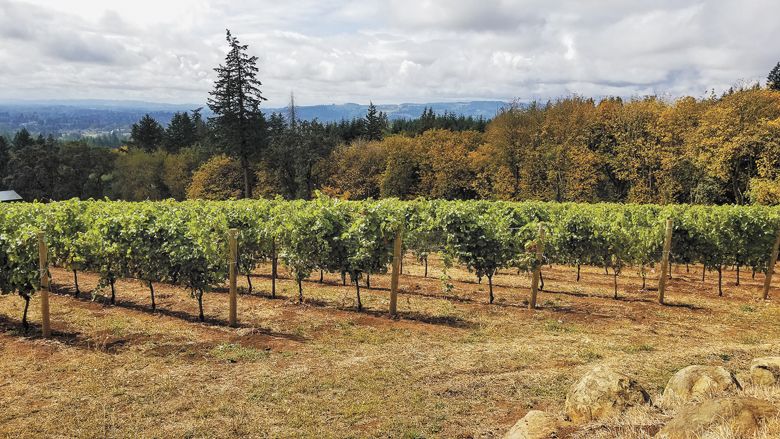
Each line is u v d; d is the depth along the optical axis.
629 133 38.44
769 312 10.84
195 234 10.20
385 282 13.95
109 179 61.44
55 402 5.95
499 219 12.91
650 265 17.25
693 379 5.21
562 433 4.46
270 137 48.72
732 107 31.67
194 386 6.46
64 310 10.11
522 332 9.16
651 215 16.64
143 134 78.00
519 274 15.54
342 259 10.59
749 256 12.62
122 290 12.20
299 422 5.54
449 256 11.70
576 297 12.29
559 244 13.46
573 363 7.42
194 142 74.50
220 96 43.28
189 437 5.22
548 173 39.84
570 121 40.62
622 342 8.56
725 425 3.76
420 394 6.27
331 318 9.88
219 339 8.38
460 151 47.81
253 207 15.55
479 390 6.39
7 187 58.41
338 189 48.47
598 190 43.75
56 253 11.52
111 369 6.98
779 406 4.13
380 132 76.50
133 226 10.15
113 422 5.49
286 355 7.71
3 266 8.53
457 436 5.23
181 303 10.95
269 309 10.49
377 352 7.91
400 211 11.47
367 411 5.81
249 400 6.08
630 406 4.88
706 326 9.72
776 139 28.55
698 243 12.95
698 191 34.59
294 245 10.95
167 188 59.25
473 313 10.43
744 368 7.13
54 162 57.66
